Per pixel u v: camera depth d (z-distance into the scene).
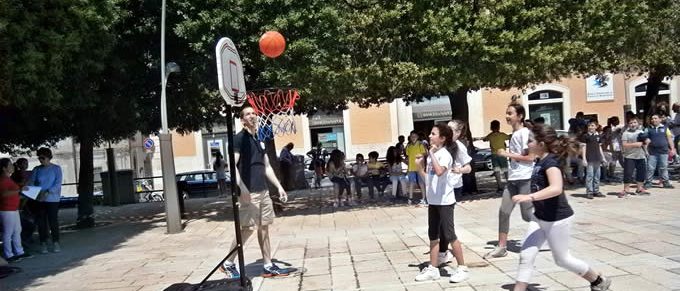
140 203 22.02
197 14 12.38
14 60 9.30
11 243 9.88
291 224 12.03
